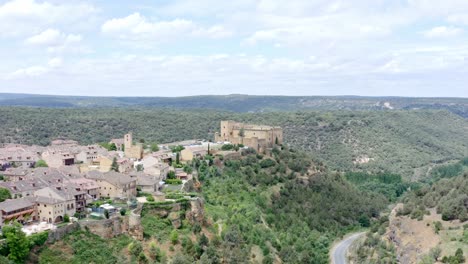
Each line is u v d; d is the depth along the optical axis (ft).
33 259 447.42
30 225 498.28
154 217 565.12
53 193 531.09
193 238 567.59
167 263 507.71
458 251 587.68
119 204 583.58
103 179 625.00
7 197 550.36
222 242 588.91
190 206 601.21
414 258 648.79
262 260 620.90
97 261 478.59
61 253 467.11
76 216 533.14
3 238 446.19
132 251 503.20
